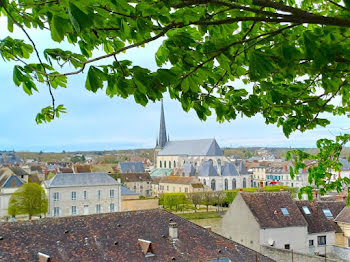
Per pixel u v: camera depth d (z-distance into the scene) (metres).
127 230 28.12
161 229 29.16
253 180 151.25
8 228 25.30
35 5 3.75
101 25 3.61
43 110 5.93
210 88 5.77
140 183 111.31
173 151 147.75
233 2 3.99
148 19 3.73
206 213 77.12
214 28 4.52
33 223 26.39
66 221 27.52
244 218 40.34
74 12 3.00
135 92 4.31
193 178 106.00
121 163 135.12
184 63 4.38
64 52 4.33
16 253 23.38
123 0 3.45
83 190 69.62
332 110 6.98
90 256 24.78
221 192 85.06
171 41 4.39
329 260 29.58
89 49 4.43
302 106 6.88
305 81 6.47
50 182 68.19
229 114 6.81
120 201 72.81
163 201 82.62
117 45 4.66
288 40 4.64
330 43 4.03
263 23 5.15
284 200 42.62
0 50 4.54
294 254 32.31
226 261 26.97
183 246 27.62
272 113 6.97
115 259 25.03
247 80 6.58
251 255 27.97
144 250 26.31
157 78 4.13
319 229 41.38
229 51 4.46
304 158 7.49
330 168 7.41
